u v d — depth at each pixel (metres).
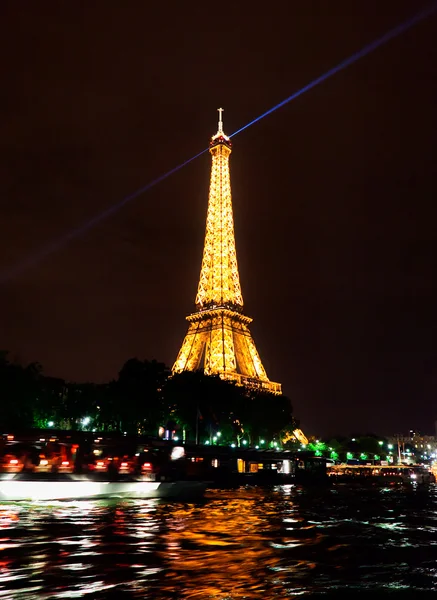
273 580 27.08
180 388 156.00
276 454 161.25
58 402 145.75
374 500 87.88
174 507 64.75
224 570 29.02
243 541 39.25
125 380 145.75
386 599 24.16
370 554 34.91
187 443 131.75
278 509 67.31
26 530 42.47
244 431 182.25
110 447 81.50
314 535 43.38
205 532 43.41
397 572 29.52
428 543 39.91
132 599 23.19
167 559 31.67
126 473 74.38
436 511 67.69
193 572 28.34
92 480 71.00
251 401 180.88
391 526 50.69
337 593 24.95
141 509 60.88
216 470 128.88
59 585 25.33
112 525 46.09
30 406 126.44
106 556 32.25
